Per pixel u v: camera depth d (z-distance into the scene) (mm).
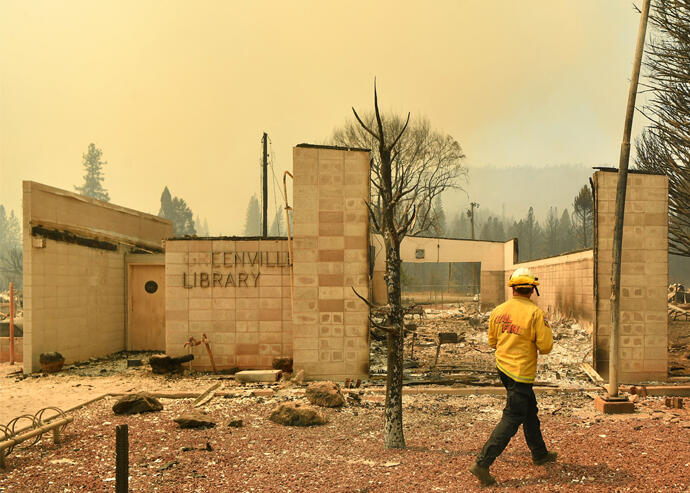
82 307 11820
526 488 3990
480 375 9414
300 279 9195
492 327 4734
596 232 9203
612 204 9211
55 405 7328
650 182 9242
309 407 6570
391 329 5258
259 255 10289
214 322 10281
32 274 10242
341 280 9219
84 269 11938
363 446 5402
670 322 17391
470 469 4172
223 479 4426
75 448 5348
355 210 9281
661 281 9203
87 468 4730
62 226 11180
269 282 10266
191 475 4527
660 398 8047
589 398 7918
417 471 4512
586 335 13656
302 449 5324
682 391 8312
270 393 8148
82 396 7961
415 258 29547
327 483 4277
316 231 9242
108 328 12898
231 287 10281
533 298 21609
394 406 5328
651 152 16531
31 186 10250
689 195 15680
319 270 9219
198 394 8039
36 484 4344
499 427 4207
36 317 10312
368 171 9328
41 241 10383
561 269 17469
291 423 6348
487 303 29703
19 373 10312
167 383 9055
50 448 5363
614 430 5922
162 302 13656
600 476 4242
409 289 56594
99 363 11602
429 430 6102
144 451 5230
